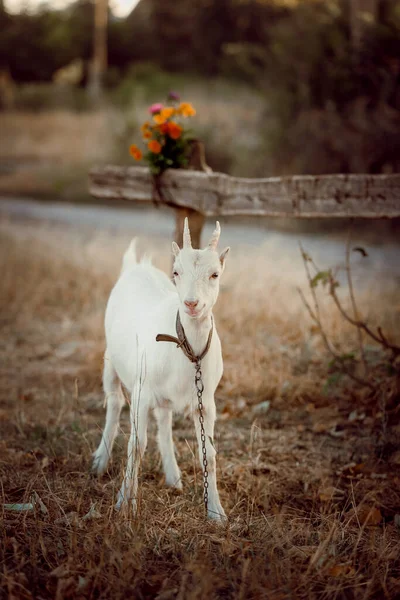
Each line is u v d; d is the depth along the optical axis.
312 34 13.48
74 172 19.34
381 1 13.58
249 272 8.26
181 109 5.41
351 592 3.14
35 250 10.23
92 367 6.19
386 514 3.96
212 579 3.03
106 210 16.42
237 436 4.98
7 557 3.30
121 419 5.31
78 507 3.69
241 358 6.15
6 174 20.81
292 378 5.74
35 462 4.46
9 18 36.62
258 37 26.94
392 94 12.44
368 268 9.56
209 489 3.77
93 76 30.94
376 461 4.57
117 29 33.53
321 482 4.29
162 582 3.13
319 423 5.12
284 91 13.93
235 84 22.14
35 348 6.97
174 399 3.68
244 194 5.05
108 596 3.04
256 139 15.38
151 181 5.54
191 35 29.56
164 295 4.17
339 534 3.62
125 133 18.83
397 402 5.16
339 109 13.14
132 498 3.64
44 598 3.02
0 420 5.21
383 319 6.63
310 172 13.50
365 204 4.62
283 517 3.80
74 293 8.44
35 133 24.30
